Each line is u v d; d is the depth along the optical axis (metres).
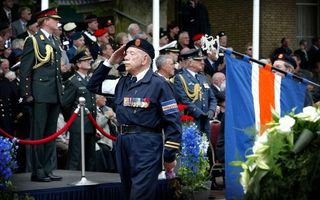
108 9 44.00
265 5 48.25
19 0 38.34
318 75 44.59
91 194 22.09
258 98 19.62
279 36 49.03
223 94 30.89
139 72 19.11
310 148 10.25
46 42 23.00
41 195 20.89
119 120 19.20
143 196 18.56
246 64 19.77
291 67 25.38
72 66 29.48
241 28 47.81
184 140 23.48
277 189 10.17
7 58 29.72
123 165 19.16
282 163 10.27
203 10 40.38
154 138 18.89
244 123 19.27
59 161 28.34
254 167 10.53
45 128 23.06
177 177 23.50
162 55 27.27
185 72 28.70
